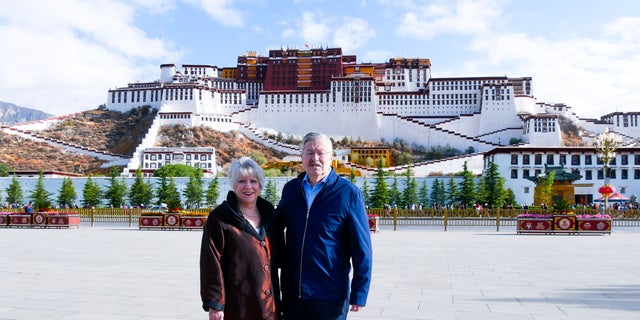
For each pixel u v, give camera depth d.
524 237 34.81
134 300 12.55
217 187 94.75
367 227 6.77
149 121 183.00
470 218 46.66
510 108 180.88
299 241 6.65
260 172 6.68
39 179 94.75
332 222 6.62
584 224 37.66
